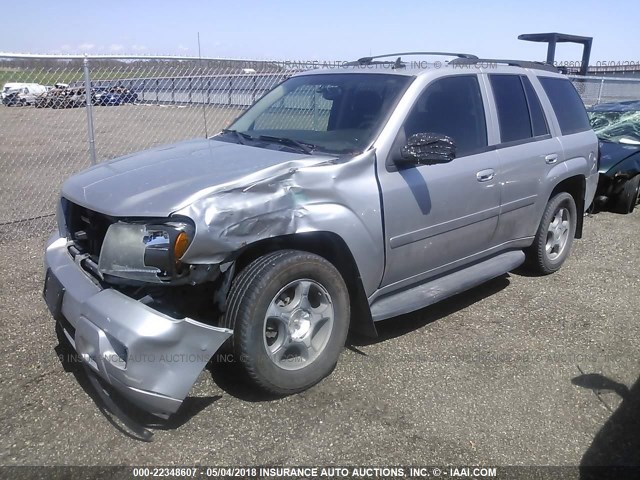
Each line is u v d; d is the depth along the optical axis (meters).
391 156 3.77
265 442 3.03
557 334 4.39
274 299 3.20
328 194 3.42
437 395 3.50
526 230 5.11
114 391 3.40
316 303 3.49
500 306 4.89
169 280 2.92
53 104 9.10
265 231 3.15
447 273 4.48
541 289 5.31
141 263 2.93
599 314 4.78
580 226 5.98
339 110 4.15
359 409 3.33
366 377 3.67
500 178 4.55
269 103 4.73
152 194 3.11
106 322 2.86
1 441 3.00
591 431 3.20
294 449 2.98
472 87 4.51
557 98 5.50
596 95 15.05
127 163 3.80
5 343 4.02
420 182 3.88
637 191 8.48
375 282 3.78
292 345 3.36
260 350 3.17
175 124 10.32
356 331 3.96
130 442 3.02
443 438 3.10
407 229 3.85
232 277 3.22
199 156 3.78
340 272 3.71
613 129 9.34
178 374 2.88
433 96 4.15
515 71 5.03
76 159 11.88
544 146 5.09
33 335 4.14
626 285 5.48
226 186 3.14
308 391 3.50
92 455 2.91
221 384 3.54
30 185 9.53
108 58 6.79
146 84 9.70
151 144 12.36
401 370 3.77
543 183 5.07
